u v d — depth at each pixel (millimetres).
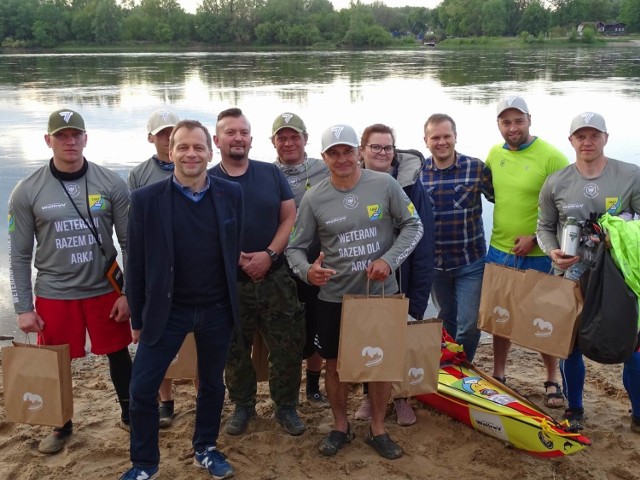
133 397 4004
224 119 4562
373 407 4492
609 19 115938
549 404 5258
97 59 60781
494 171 5293
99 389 5680
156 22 99125
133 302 3998
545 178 5098
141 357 4000
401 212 4355
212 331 4113
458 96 26281
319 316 4480
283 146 5145
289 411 4867
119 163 13516
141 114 21328
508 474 4281
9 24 91438
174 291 3982
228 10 101688
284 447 4605
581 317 4438
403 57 64312
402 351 4133
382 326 4098
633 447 4629
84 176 4469
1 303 7348
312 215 4406
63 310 4484
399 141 16125
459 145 15039
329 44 99875
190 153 3791
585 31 92938
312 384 5402
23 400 4250
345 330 4105
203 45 99250
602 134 4562
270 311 4707
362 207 4305
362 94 27531
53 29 94250
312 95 27203
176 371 4594
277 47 95562
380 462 4418
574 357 4824
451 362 5238
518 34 107875
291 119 5102
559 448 4293
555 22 112500
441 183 5266
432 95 26859
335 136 4172
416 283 4648
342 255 4324
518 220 5180
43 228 4406
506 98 5145
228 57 65812
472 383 4969
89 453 4535
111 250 4586
